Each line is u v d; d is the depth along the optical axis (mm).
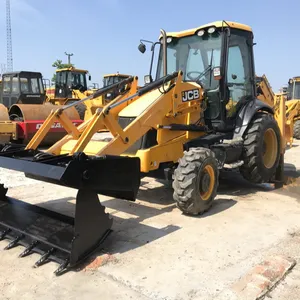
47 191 5883
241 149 5711
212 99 5672
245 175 6012
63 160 3672
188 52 5848
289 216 4762
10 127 10258
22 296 2908
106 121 4105
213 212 4883
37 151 4328
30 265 3391
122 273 3240
